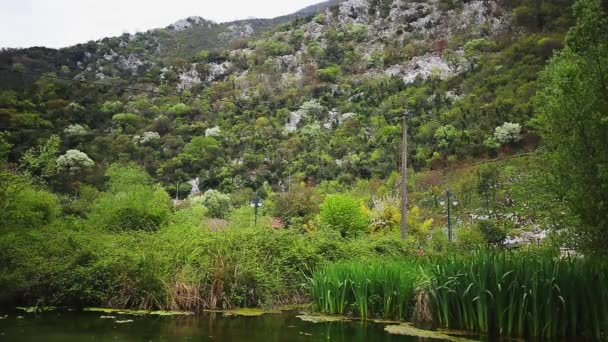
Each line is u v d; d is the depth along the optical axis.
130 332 8.08
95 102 61.22
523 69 62.28
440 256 10.80
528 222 24.38
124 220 17.41
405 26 109.50
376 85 78.00
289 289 12.26
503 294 8.09
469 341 7.61
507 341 7.65
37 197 16.08
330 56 101.56
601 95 9.16
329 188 42.91
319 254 13.75
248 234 13.11
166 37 139.50
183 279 10.69
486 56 78.56
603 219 9.09
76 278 10.68
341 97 76.56
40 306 10.52
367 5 122.12
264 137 60.47
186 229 13.84
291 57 101.62
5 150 12.02
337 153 53.50
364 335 8.11
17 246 11.26
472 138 46.66
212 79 92.69
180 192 49.47
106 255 11.26
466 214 30.52
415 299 9.62
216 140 58.78
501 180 34.03
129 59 105.62
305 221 27.59
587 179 9.19
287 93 81.19
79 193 37.16
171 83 84.69
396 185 39.28
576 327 7.98
